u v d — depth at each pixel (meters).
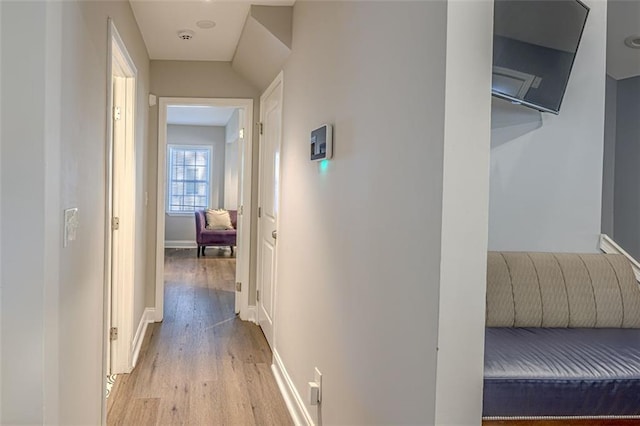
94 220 1.89
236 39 3.50
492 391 1.34
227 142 9.20
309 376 2.33
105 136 2.10
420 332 1.21
